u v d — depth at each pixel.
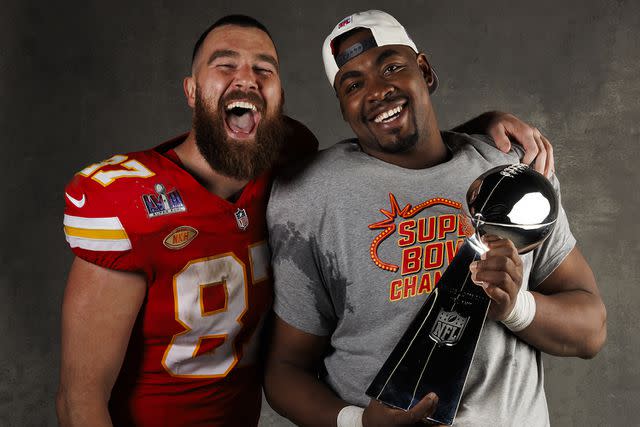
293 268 1.42
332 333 1.48
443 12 3.35
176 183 1.49
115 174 1.47
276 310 1.48
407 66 1.42
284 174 1.46
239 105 1.48
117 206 1.43
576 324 1.38
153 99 3.35
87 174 1.49
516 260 1.15
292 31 3.34
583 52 3.35
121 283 1.45
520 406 1.33
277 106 1.54
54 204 3.33
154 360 1.53
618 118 3.34
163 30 3.35
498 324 1.37
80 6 3.36
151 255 1.45
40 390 3.24
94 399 1.44
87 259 1.45
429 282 1.35
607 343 3.28
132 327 1.48
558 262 1.46
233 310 1.51
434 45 3.35
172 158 1.54
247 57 1.50
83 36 3.35
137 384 1.55
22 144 3.33
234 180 1.53
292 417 1.42
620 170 3.34
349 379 1.39
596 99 3.35
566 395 3.27
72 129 3.35
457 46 3.35
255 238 1.53
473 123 1.60
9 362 3.24
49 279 3.30
